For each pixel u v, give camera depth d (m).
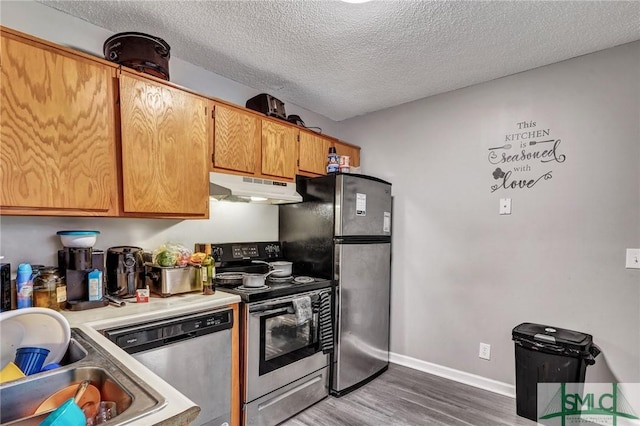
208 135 2.10
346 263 2.43
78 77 1.55
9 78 1.36
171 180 1.89
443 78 2.51
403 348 2.95
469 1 1.64
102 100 1.63
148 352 1.49
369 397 2.38
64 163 1.51
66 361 1.16
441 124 2.78
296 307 2.11
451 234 2.70
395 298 3.00
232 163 2.22
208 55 2.21
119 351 1.07
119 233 1.98
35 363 1.05
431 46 2.06
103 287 1.74
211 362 1.73
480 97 2.58
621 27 1.84
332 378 2.39
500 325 2.45
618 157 2.04
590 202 2.12
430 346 2.79
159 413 0.70
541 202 2.29
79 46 1.83
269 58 2.24
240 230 2.61
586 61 2.14
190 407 0.73
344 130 3.46
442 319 2.73
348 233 2.45
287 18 1.80
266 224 2.79
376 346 2.70
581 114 2.16
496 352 2.46
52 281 1.54
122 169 1.70
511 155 2.42
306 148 2.76
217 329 1.75
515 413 2.15
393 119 3.09
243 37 1.99
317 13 1.75
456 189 2.68
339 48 2.10
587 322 2.12
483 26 1.84
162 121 1.85
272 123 2.48
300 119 2.83
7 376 0.95
